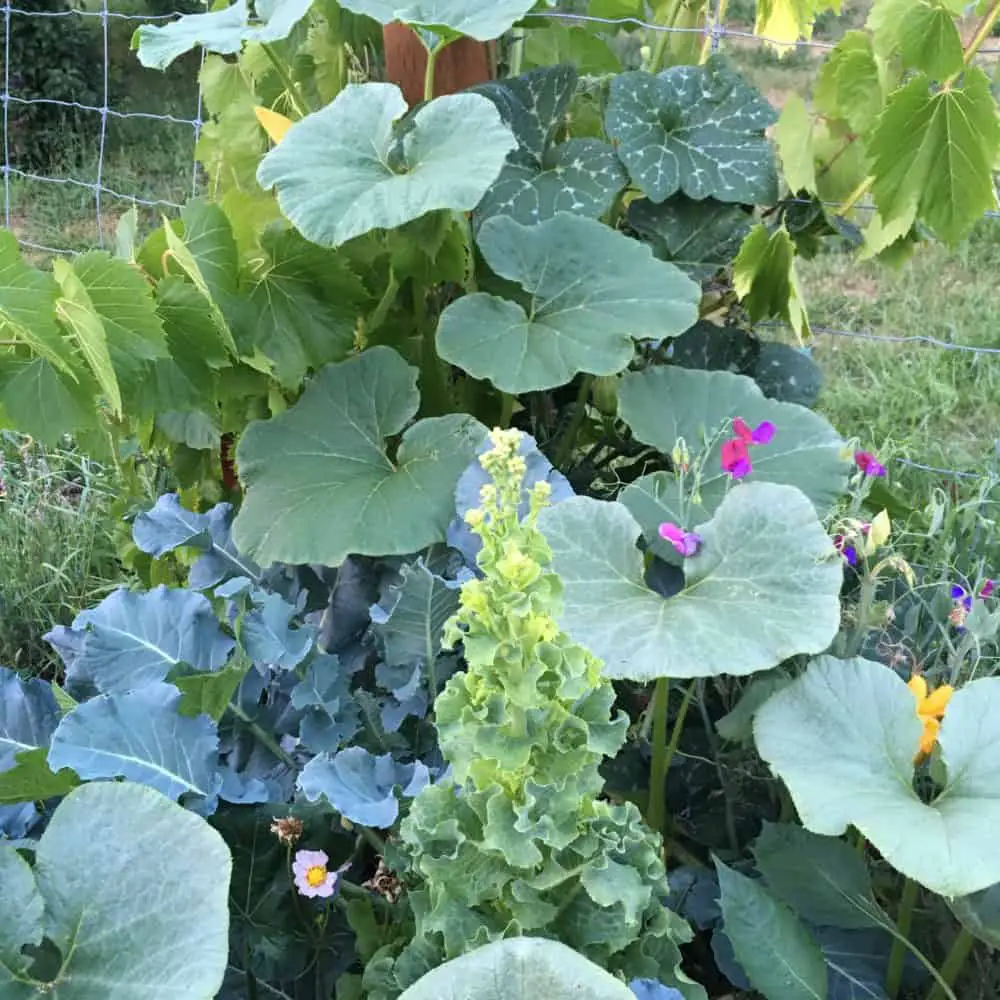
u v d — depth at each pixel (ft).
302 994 4.76
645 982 3.52
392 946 4.17
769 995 4.14
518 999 2.96
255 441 5.89
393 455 6.50
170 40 6.23
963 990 4.76
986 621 4.80
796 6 7.31
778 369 6.90
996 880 3.57
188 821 3.65
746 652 4.27
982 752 4.08
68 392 5.74
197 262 5.82
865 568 4.84
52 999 3.43
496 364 5.65
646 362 7.05
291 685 5.22
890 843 3.74
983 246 15.24
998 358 11.98
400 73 6.66
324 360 6.26
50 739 5.05
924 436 10.26
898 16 6.07
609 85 7.04
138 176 19.07
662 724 5.08
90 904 3.56
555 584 3.17
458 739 3.43
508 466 3.09
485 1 5.79
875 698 4.31
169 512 5.93
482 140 5.48
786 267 6.28
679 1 7.27
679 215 6.67
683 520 5.18
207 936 3.45
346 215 5.39
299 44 7.22
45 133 19.61
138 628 5.09
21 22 19.27
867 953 4.86
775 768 4.17
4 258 4.98
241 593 5.10
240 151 7.47
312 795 4.18
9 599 8.19
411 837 3.63
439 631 5.04
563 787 3.33
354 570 5.79
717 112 6.54
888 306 13.60
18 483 9.26
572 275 5.99
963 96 5.90
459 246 6.14
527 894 3.50
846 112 6.64
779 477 5.60
